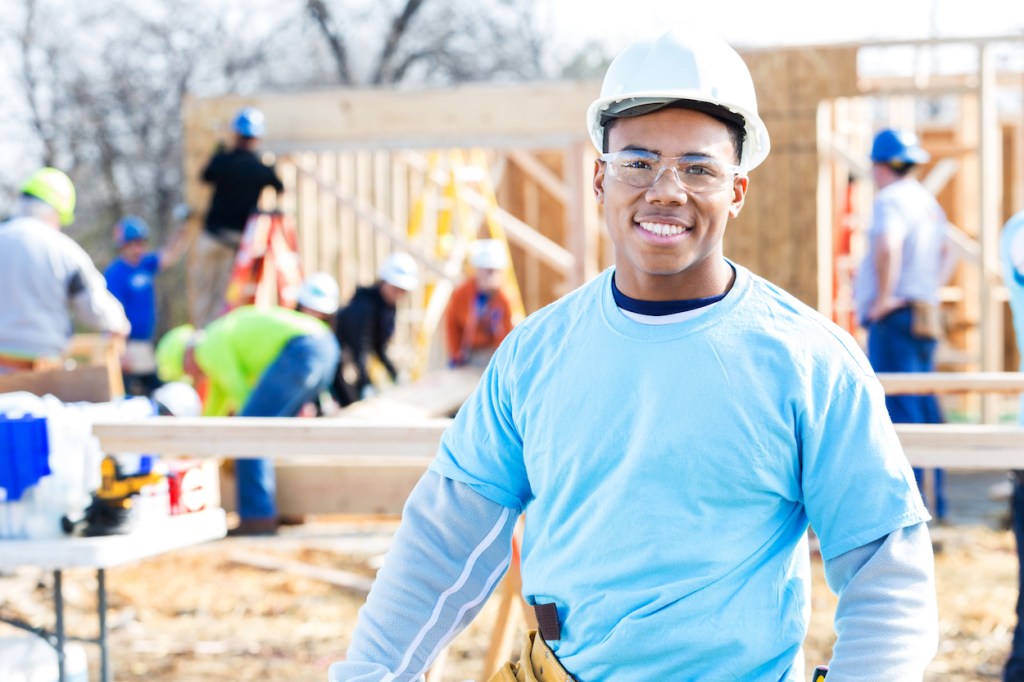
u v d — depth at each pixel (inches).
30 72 840.9
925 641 79.1
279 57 893.2
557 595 88.0
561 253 524.7
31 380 186.7
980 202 389.7
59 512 156.9
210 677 216.8
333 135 421.1
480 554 93.4
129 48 858.8
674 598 82.3
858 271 324.5
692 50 84.4
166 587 274.7
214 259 409.1
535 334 90.8
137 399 174.7
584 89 406.6
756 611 83.1
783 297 85.4
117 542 153.3
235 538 313.4
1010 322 550.9
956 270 538.0
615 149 85.7
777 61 369.1
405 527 94.4
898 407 306.5
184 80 855.1
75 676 168.4
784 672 84.6
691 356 82.5
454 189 464.8
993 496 363.3
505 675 94.7
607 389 84.3
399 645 91.5
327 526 333.7
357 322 414.6
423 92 414.9
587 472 84.7
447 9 904.9
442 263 458.9
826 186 386.0
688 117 84.0
